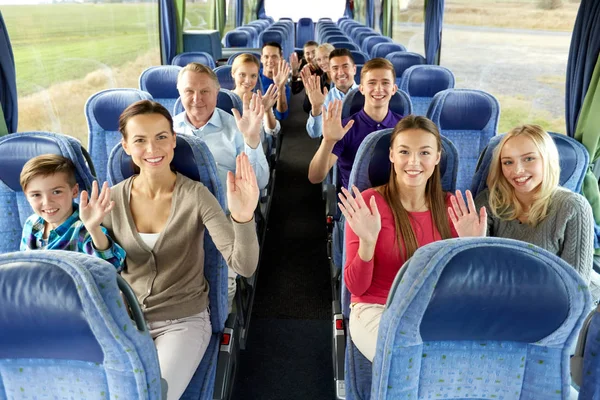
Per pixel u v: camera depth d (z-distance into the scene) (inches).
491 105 110.7
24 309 33.4
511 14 146.6
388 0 408.5
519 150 69.1
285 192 178.4
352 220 59.0
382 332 37.8
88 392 38.8
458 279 34.4
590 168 111.4
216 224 63.0
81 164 75.0
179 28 258.4
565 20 121.3
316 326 103.9
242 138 103.4
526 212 73.0
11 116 100.6
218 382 64.2
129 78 185.3
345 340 71.6
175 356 59.2
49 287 32.9
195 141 67.1
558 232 69.5
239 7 520.7
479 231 57.6
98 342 35.2
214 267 69.2
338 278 96.7
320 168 94.7
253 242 59.5
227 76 162.1
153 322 63.7
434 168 68.6
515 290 34.7
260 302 112.1
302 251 136.0
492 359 39.0
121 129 62.4
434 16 225.3
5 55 96.7
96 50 151.8
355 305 69.2
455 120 112.0
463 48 189.3
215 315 70.4
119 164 68.8
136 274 64.4
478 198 79.1
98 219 58.0
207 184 67.6
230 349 69.1
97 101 116.9
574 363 47.3
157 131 61.3
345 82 148.1
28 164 63.2
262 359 93.4
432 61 231.1
